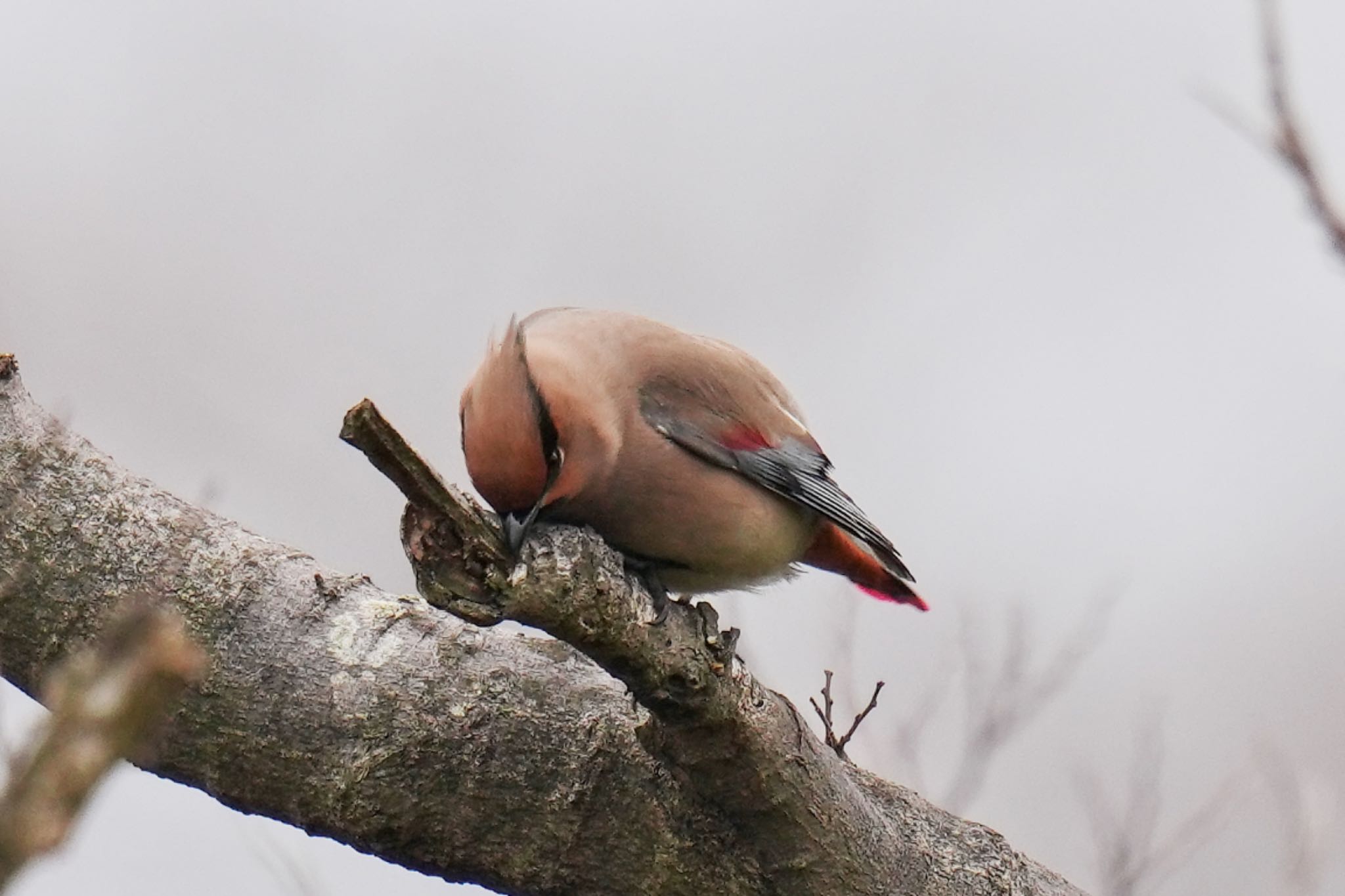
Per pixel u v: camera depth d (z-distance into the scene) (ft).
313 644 31.14
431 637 31.58
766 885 30.04
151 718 10.59
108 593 30.86
